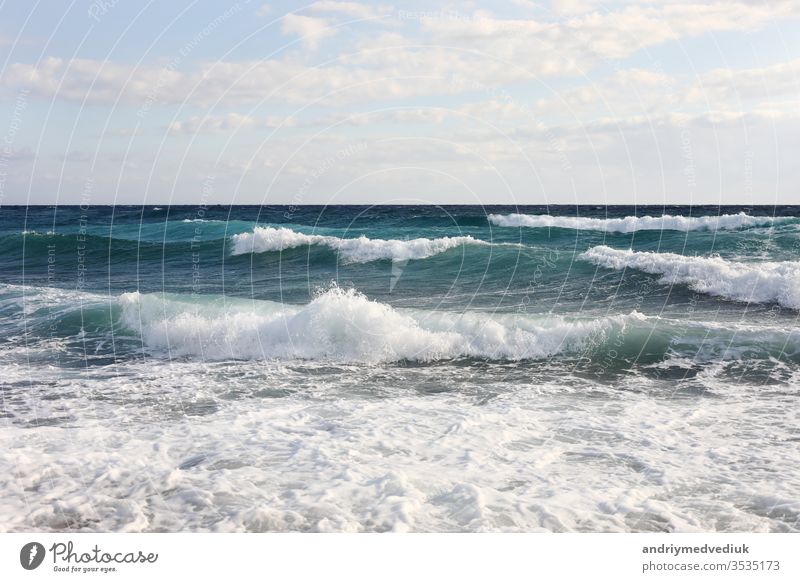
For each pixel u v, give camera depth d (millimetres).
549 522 5898
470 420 8758
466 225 31719
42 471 7035
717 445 7707
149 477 6883
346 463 7250
